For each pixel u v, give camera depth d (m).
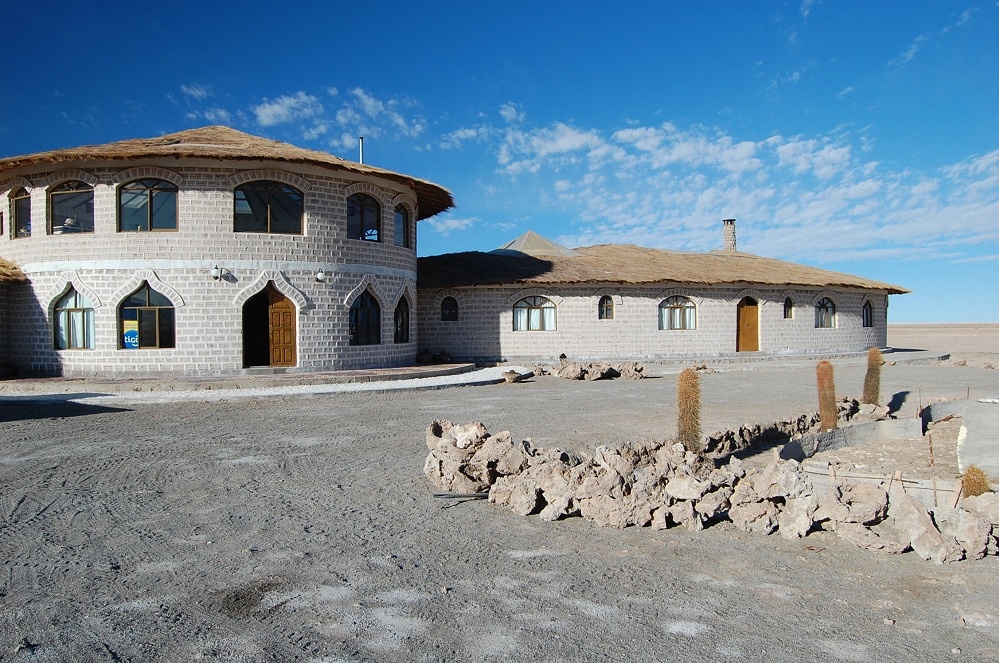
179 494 8.70
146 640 4.91
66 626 5.11
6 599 5.57
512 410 16.16
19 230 22.66
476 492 8.74
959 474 9.90
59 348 21.67
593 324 31.09
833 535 7.21
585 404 17.28
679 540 7.10
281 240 21.91
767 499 7.48
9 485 9.09
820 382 13.87
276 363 22.19
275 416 15.20
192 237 21.02
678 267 33.78
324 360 22.72
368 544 6.92
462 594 5.75
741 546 6.92
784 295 33.59
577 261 34.25
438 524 7.57
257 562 6.41
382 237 24.77
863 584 5.97
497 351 30.91
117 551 6.67
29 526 7.41
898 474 8.42
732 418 14.56
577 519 7.76
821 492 7.93
